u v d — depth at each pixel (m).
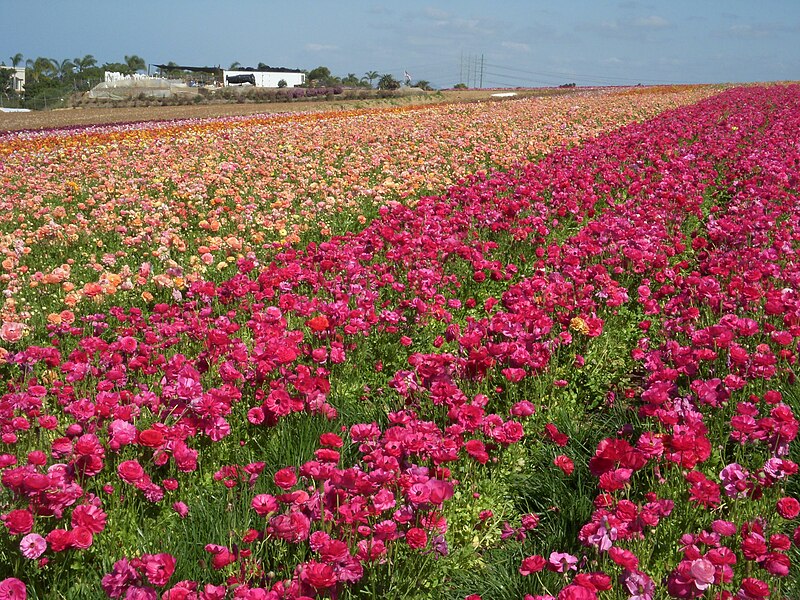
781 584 3.53
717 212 11.76
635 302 7.83
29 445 4.77
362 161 18.09
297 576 3.22
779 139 18.70
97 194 14.19
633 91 59.72
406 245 8.47
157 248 10.48
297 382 4.91
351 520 3.42
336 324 6.23
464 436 4.77
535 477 4.76
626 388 6.07
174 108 54.75
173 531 4.12
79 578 3.72
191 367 4.93
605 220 9.74
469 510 4.46
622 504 3.47
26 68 135.75
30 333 7.21
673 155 16.97
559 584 3.59
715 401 4.71
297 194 14.02
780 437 4.13
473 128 25.62
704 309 6.67
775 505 4.01
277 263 8.78
